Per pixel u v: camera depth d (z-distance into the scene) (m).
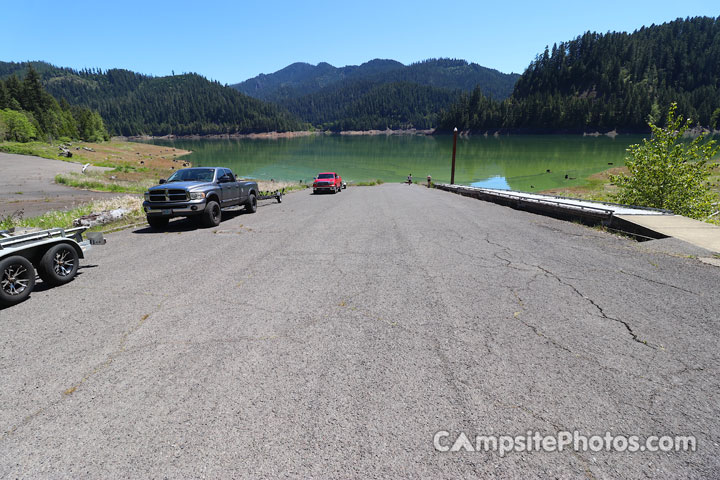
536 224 9.77
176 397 2.70
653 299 4.36
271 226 10.38
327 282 5.23
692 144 10.80
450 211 13.18
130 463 2.11
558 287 4.84
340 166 82.19
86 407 2.60
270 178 60.38
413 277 5.39
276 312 4.21
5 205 18.17
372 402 2.60
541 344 3.38
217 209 10.77
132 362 3.18
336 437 2.28
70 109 170.88
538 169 65.31
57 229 5.39
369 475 2.01
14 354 3.34
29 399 2.70
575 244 7.25
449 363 3.08
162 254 7.11
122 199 16.22
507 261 6.14
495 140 170.62
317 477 1.99
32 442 2.28
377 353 3.26
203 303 4.52
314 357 3.21
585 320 3.86
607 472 2.00
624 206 10.28
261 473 2.02
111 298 4.74
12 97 125.06
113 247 7.80
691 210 11.02
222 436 2.31
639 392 2.67
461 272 5.58
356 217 12.00
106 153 91.44
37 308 4.44
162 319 4.07
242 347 3.41
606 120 193.50
